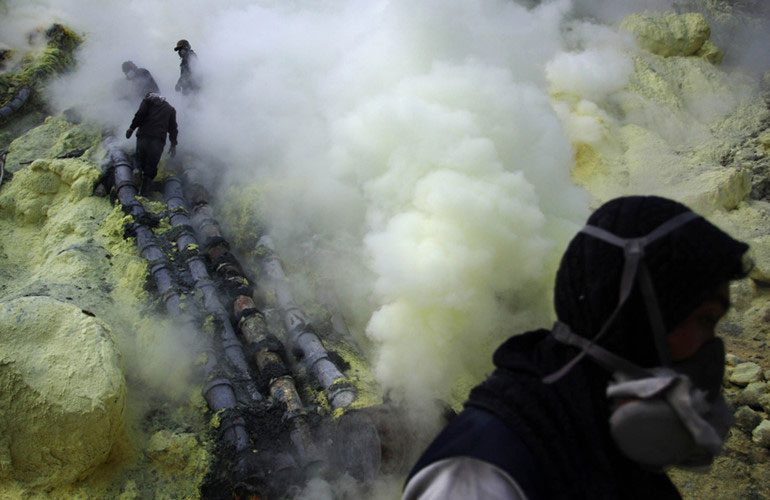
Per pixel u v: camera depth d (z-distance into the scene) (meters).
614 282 1.30
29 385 5.01
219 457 5.63
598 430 1.31
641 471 1.36
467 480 1.26
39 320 5.34
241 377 6.29
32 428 4.99
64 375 5.10
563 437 1.29
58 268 7.14
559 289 1.39
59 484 5.10
